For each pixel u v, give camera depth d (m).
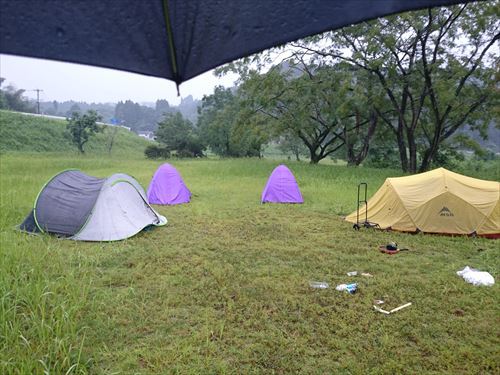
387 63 16.77
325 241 7.34
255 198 11.89
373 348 3.72
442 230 7.70
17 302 4.18
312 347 3.77
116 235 7.29
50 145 42.22
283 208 10.43
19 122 43.56
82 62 1.00
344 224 8.67
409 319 4.25
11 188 11.72
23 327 3.90
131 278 5.38
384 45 16.20
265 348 3.72
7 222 7.88
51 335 3.69
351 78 18.69
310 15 1.04
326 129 24.11
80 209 7.38
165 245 6.99
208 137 40.59
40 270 5.13
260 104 22.27
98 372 3.28
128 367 3.40
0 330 3.66
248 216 9.49
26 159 24.86
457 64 16.11
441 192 7.74
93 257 6.12
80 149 40.97
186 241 7.28
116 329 4.01
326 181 15.09
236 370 3.39
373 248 6.93
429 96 18.23
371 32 15.96
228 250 6.77
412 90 19.33
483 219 7.54
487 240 7.36
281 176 11.37
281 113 23.03
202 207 10.41
